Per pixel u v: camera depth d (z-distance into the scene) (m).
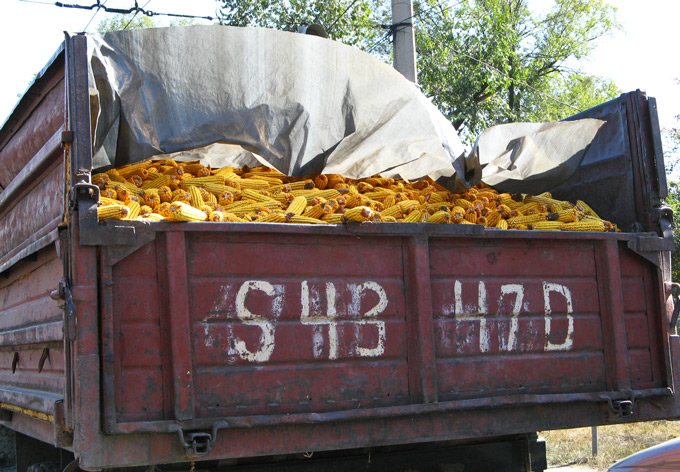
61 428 4.31
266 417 4.27
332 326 4.58
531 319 5.19
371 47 20.06
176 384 4.13
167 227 4.22
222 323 4.32
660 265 5.70
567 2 30.25
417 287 4.77
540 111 28.73
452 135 6.47
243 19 18.86
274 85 5.39
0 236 6.82
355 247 4.71
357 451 5.30
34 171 5.32
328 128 5.71
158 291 4.22
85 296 4.04
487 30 21.30
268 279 4.46
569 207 6.37
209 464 4.77
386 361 4.70
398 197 5.79
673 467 4.00
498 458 5.77
